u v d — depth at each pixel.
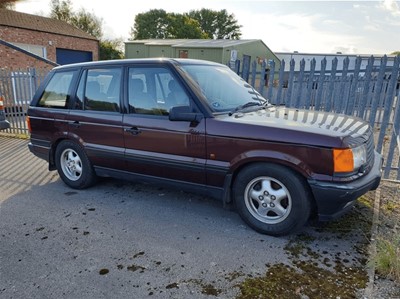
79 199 4.42
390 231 3.46
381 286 2.59
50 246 3.22
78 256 3.05
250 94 4.31
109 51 33.94
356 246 3.18
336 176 2.94
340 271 2.79
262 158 3.20
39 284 2.66
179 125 3.61
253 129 3.23
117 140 4.14
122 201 4.34
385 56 5.01
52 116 4.75
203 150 3.50
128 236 3.41
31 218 3.84
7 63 14.92
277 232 3.32
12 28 20.28
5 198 4.48
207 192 3.66
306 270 2.80
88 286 2.63
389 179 5.14
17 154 6.90
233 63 6.52
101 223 3.71
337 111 5.78
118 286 2.63
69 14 38.00
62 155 4.82
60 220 3.79
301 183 3.12
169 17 50.53
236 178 3.46
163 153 3.78
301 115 3.71
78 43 25.44
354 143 3.03
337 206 3.03
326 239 3.31
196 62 4.21
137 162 4.02
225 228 3.57
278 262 2.93
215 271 2.81
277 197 3.27
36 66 15.80
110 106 4.21
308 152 3.00
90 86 4.43
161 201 4.32
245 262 2.93
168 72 3.77
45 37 22.56
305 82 6.47
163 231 3.51
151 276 2.75
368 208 3.99
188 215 3.90
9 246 3.23
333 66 5.44
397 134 5.13
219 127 3.38
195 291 2.56
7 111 9.04
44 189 4.83
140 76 3.98
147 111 3.91
